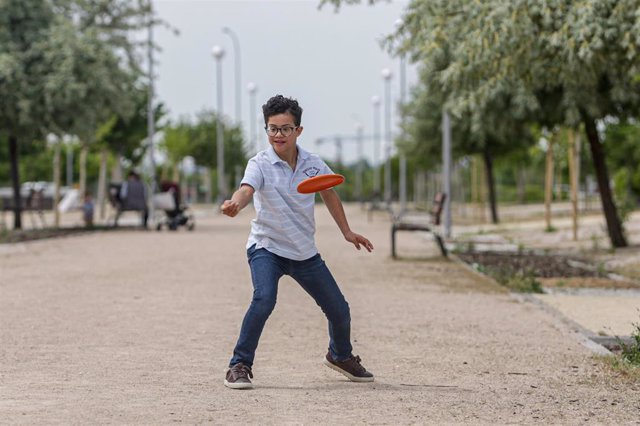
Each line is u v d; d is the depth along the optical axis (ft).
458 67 60.54
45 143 132.05
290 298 52.13
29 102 116.16
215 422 24.04
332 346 30.01
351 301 52.37
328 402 26.84
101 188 188.96
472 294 56.13
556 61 61.82
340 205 28.89
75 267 71.15
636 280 64.85
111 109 127.54
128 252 87.45
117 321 42.88
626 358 34.63
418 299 53.47
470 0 58.23
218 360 33.47
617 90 78.74
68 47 118.62
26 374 30.45
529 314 47.42
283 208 28.19
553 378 31.30
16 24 121.08
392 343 38.32
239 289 56.49
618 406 27.20
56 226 134.21
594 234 105.40
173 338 38.29
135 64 137.90
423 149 165.89
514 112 88.74
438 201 86.02
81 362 32.73
